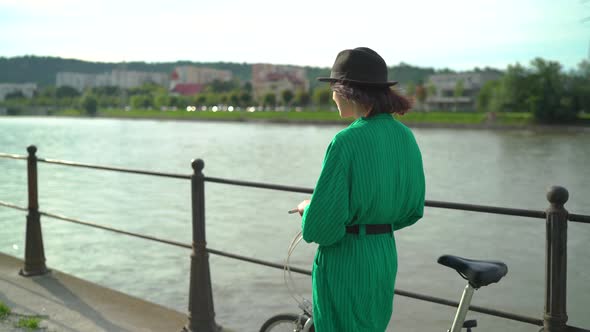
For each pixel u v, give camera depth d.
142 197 23.45
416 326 7.50
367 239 2.08
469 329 2.09
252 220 17.55
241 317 7.60
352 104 2.15
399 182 2.09
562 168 39.41
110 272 10.32
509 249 14.24
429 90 167.62
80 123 160.88
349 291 2.07
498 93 111.06
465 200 26.12
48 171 34.38
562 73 104.25
